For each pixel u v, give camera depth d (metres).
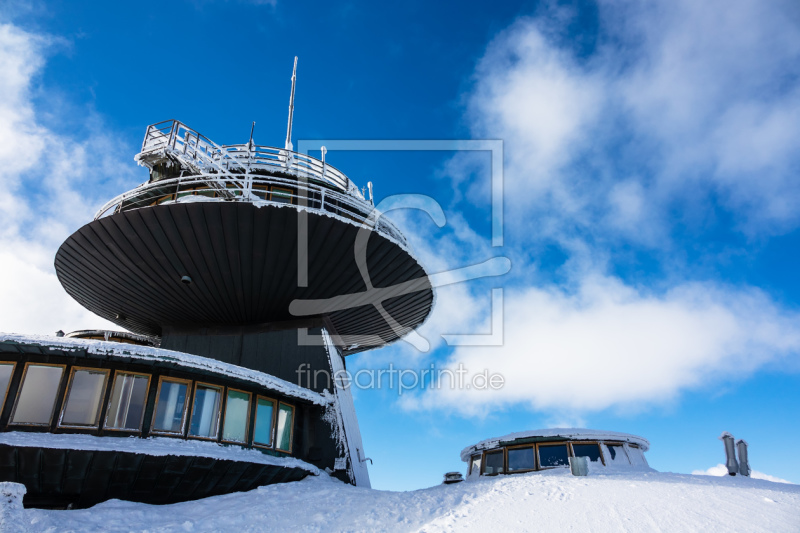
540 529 9.62
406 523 11.08
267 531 11.40
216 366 15.25
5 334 12.70
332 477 18.31
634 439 20.11
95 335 23.95
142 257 18.45
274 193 17.81
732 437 16.55
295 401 18.67
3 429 12.74
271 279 19.44
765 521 9.02
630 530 9.17
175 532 11.29
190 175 19.38
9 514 10.32
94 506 12.60
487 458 21.59
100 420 13.63
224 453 14.74
